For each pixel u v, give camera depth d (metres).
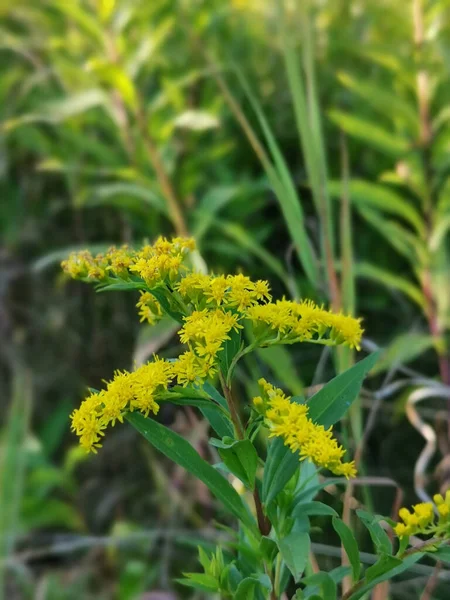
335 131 0.67
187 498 0.52
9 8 0.73
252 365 0.47
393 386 0.47
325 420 0.25
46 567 0.55
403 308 0.62
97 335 0.64
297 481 0.27
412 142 0.56
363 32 0.70
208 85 0.67
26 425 0.51
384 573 0.24
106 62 0.56
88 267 0.26
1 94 0.66
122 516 0.56
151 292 0.25
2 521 0.49
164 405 0.58
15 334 0.64
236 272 0.61
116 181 0.66
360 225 0.65
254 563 0.29
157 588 0.51
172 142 0.65
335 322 0.25
